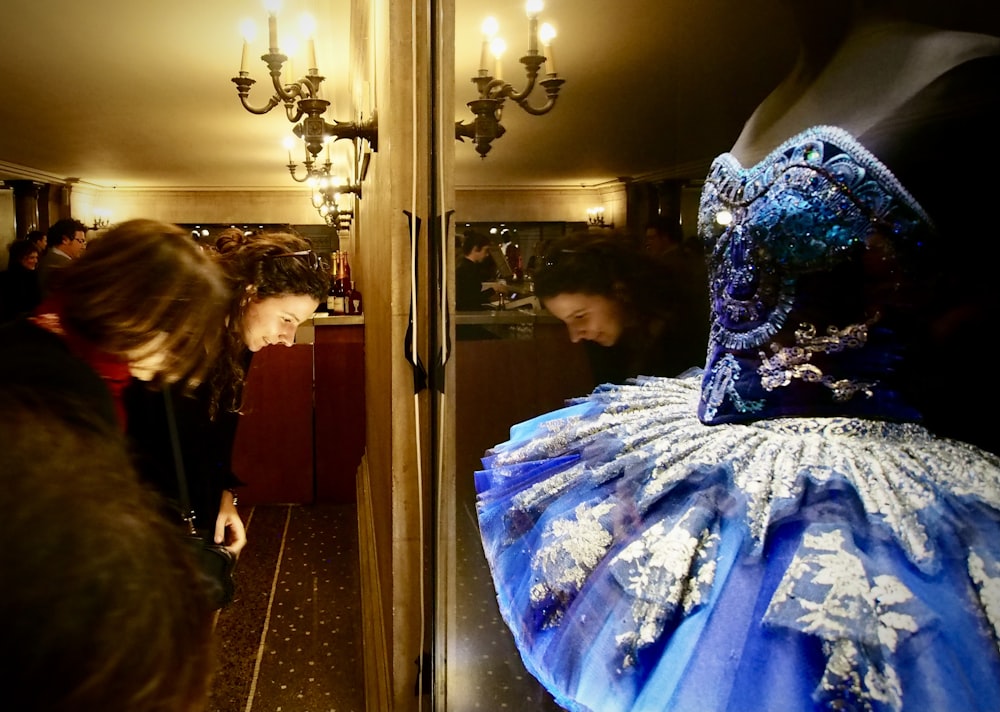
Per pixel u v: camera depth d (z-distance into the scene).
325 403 4.02
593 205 0.79
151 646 0.31
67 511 0.31
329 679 2.26
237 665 2.34
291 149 6.14
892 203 0.54
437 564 1.29
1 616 0.28
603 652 0.69
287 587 2.95
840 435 0.63
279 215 9.00
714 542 0.67
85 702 0.28
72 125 3.58
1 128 2.86
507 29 0.91
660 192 0.72
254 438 3.99
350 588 2.93
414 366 1.44
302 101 2.58
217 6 3.35
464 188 1.12
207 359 1.23
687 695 0.60
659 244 0.74
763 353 0.67
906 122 0.52
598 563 0.75
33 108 3.14
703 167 0.68
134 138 5.50
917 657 0.51
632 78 0.72
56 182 3.35
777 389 0.67
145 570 0.32
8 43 3.00
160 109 4.88
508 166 0.93
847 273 0.59
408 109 1.44
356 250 5.67
